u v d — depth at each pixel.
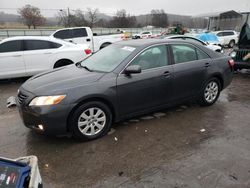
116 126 4.80
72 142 4.23
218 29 33.72
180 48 5.30
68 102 3.96
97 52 5.54
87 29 16.45
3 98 6.89
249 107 5.93
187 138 4.36
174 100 5.24
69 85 4.10
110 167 3.55
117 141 4.25
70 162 3.68
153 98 4.89
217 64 5.80
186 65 5.28
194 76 5.40
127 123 4.94
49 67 8.73
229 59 6.15
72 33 16.23
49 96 3.93
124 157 3.78
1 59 8.14
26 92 4.16
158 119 5.14
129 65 4.59
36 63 8.55
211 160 3.69
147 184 3.19
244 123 5.00
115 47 5.25
